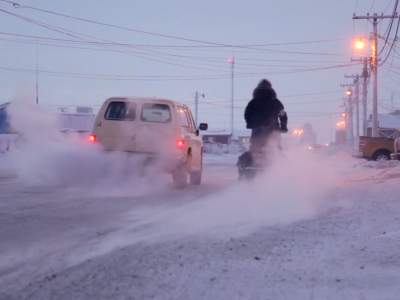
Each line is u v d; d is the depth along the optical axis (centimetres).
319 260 725
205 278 650
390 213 1057
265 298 583
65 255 769
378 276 653
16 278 671
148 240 845
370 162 3022
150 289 614
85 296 598
